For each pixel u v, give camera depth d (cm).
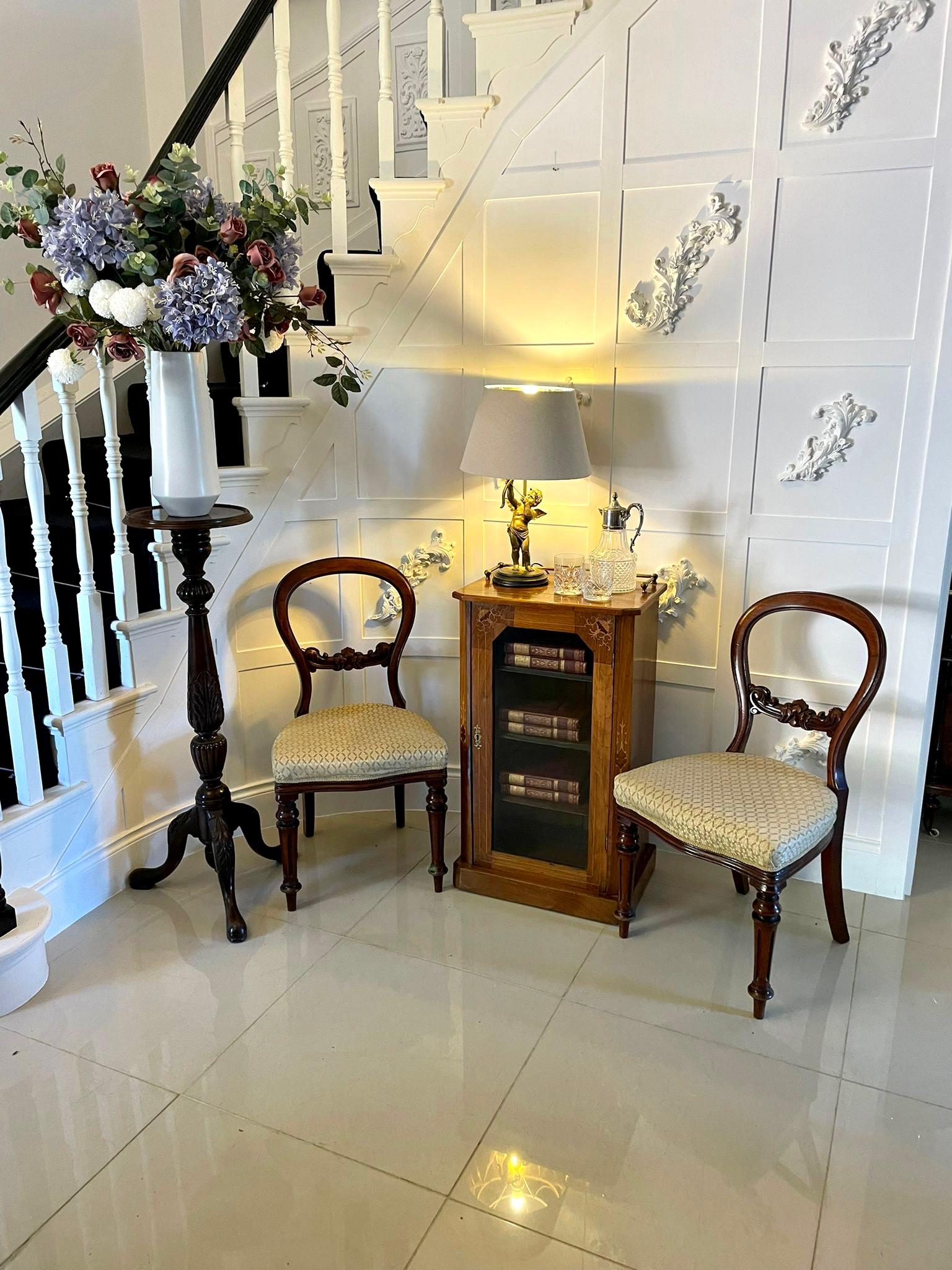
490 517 275
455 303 263
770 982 213
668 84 229
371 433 275
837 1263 142
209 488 214
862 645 240
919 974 216
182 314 184
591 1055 189
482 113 248
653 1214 151
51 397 312
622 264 244
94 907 244
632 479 257
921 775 242
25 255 308
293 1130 169
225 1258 144
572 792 241
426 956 223
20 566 264
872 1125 171
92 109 326
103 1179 159
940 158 208
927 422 222
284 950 226
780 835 191
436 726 297
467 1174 160
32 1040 193
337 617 286
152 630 249
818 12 212
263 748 288
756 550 246
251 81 363
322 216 367
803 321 229
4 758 235
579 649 231
